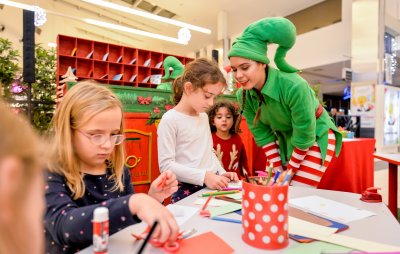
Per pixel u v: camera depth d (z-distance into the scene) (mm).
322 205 793
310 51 7246
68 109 690
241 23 8398
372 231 617
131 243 541
